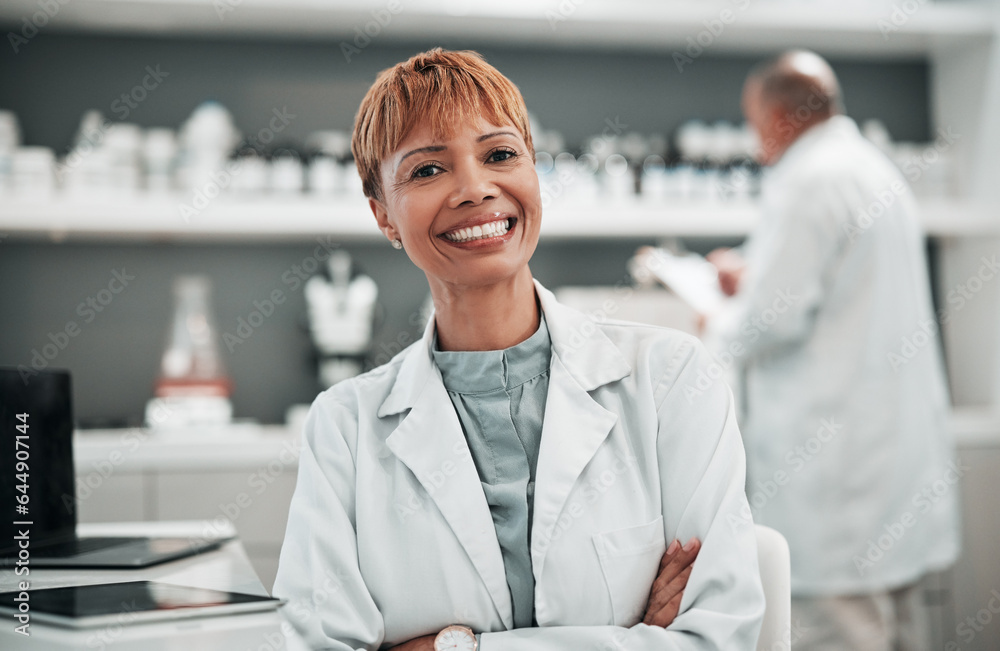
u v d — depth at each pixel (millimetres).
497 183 942
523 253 970
